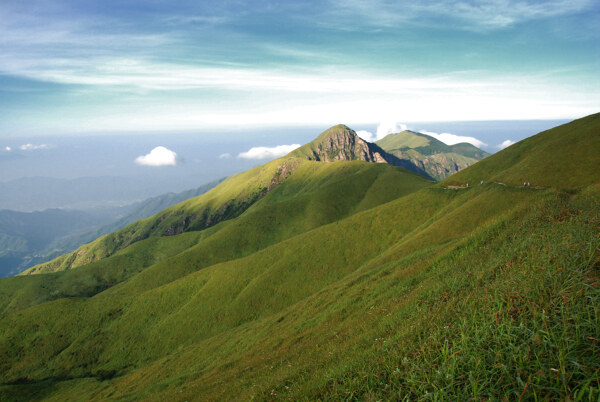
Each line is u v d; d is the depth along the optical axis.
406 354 7.99
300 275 93.50
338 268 92.81
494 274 12.34
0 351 95.06
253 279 99.44
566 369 4.57
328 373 10.48
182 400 26.30
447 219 64.25
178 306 104.25
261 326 50.72
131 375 64.56
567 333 5.09
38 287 195.88
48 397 71.25
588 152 75.25
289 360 21.62
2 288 196.75
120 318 104.44
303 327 34.19
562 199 21.00
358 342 14.41
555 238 10.05
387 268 40.00
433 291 16.20
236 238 184.38
